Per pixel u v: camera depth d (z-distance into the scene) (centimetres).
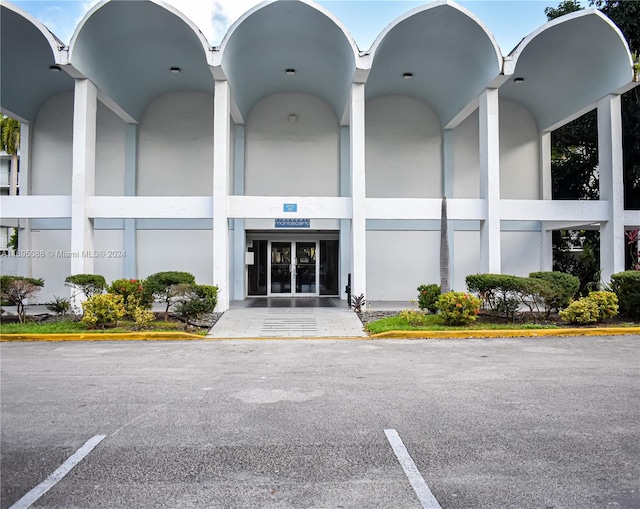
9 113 1631
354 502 317
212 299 1181
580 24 1334
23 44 1387
